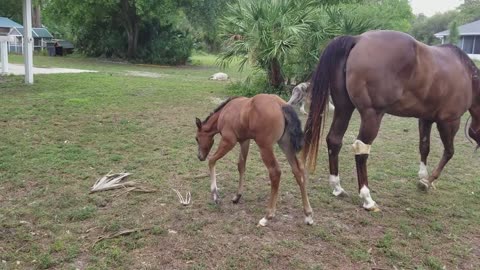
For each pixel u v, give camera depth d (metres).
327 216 3.95
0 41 13.03
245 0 10.26
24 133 6.34
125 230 3.48
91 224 3.61
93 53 26.89
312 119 3.94
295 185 4.73
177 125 7.37
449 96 4.14
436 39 38.09
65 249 3.18
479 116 4.67
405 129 7.97
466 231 3.78
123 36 25.81
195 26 25.91
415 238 3.60
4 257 3.04
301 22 9.76
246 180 4.84
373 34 3.93
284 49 9.54
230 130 3.80
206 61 29.19
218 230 3.57
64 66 18.70
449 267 3.18
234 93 11.09
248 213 3.94
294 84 10.87
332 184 4.41
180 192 4.39
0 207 3.88
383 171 5.43
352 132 7.55
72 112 7.93
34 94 9.70
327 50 4.00
